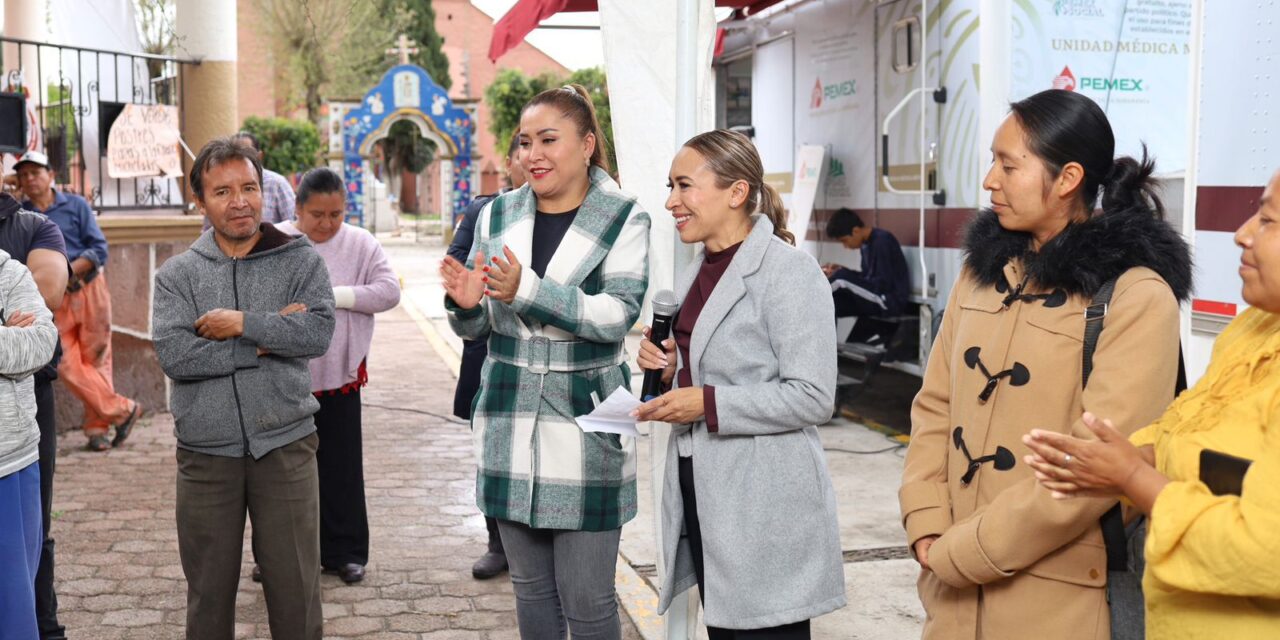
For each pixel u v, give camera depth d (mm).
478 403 3201
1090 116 2340
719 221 2832
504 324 3143
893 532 5387
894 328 7629
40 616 3900
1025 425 2324
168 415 8453
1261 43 3459
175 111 8438
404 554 5234
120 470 6746
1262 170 3465
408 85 31156
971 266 2527
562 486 3066
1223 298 3605
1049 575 2289
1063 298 2314
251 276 3461
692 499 2889
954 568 2344
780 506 2746
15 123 6273
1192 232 3711
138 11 9727
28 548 3109
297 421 3457
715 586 2770
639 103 3438
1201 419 1914
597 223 3125
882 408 8367
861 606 4438
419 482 6598
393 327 13844
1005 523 2248
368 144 31406
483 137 47719
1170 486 1837
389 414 8641
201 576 3400
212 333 3291
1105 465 1897
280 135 30047
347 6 17047
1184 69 6344
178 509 3420
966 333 2469
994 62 5930
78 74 8102
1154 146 6348
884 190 7820
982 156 6031
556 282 3080
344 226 4863
